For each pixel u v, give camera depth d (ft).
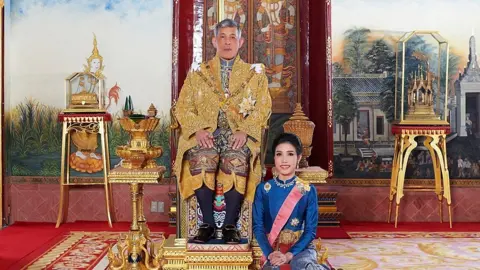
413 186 22.04
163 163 22.39
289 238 12.12
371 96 22.50
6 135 22.03
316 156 22.40
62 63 22.48
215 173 13.51
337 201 22.26
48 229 20.67
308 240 11.89
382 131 22.47
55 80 22.47
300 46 22.74
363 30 22.44
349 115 22.52
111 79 22.48
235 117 13.64
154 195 22.18
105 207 22.36
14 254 16.57
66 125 21.11
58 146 22.47
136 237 13.55
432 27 22.41
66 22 22.48
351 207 22.30
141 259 13.61
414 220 22.22
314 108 22.56
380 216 22.26
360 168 22.43
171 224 20.94
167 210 22.15
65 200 22.24
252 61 22.72
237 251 12.80
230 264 12.82
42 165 22.45
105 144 21.13
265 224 12.44
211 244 12.86
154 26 22.48
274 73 22.77
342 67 22.49
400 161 21.01
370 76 22.47
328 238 18.97
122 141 22.43
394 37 22.44
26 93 22.45
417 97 21.68
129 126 13.97
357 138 22.50
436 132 20.83
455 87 22.47
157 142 22.41
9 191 22.24
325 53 21.97
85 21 22.47
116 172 13.57
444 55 22.36
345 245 17.84
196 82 13.80
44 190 22.38
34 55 22.48
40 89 22.47
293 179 12.29
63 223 21.86
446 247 17.54
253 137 13.42
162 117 22.43
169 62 22.48
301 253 11.74
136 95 22.47
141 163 13.98
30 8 22.48
